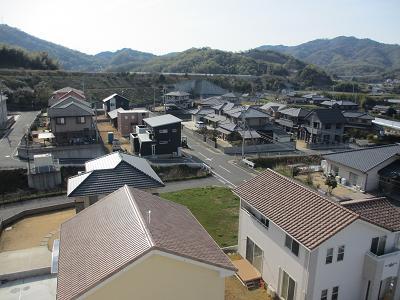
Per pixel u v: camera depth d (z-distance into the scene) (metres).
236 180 36.59
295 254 15.76
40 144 41.97
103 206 15.15
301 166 41.78
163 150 44.00
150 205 14.54
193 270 11.27
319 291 15.35
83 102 54.41
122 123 55.09
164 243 10.98
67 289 10.29
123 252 10.81
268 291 17.45
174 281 11.07
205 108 70.81
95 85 93.12
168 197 30.83
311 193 17.33
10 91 69.81
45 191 32.22
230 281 18.44
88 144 42.28
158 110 78.56
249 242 19.84
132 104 87.25
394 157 34.28
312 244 14.28
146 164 26.50
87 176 21.67
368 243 16.12
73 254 12.16
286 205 17.34
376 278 15.76
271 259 17.59
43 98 70.81
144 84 100.56
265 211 17.55
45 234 23.67
